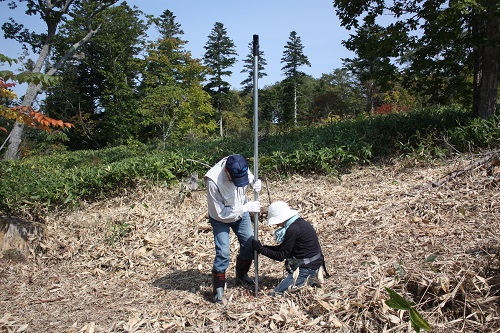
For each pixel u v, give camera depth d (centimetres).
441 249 434
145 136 3838
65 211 841
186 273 523
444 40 930
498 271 352
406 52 1045
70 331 394
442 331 310
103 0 2142
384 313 333
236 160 392
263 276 475
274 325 359
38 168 1316
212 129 3444
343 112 4872
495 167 634
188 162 1009
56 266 589
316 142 986
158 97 2686
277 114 4938
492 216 501
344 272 430
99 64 3794
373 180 774
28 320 425
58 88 3656
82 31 3269
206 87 4828
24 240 631
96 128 4025
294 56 4769
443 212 545
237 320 381
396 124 1050
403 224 535
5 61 557
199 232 647
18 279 548
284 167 916
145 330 386
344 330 333
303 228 406
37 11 1944
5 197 812
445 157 827
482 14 895
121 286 502
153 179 931
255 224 426
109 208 833
